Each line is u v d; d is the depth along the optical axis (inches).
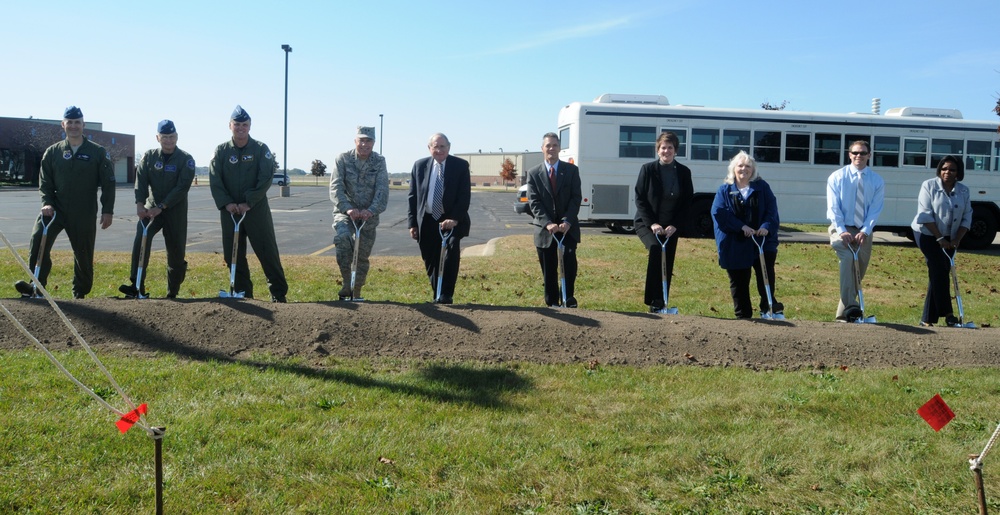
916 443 188.1
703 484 164.4
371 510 148.1
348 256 312.8
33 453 166.6
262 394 209.5
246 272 323.3
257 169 310.5
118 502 148.0
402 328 265.3
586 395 219.1
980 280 531.5
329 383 219.9
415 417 195.9
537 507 152.3
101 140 2449.6
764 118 772.0
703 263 535.8
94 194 313.4
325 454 170.7
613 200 767.7
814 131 776.3
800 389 229.5
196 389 211.8
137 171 315.0
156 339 254.2
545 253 319.0
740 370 250.5
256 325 262.7
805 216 782.5
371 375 230.8
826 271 531.8
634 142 767.7
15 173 2172.7
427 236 315.6
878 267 564.7
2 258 473.1
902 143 781.3
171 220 317.4
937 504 157.8
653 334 271.6
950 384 238.8
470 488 159.0
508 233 854.5
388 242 707.4
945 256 319.3
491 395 215.6
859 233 312.7
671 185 316.5
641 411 207.2
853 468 174.6
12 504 145.0
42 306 265.1
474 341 261.4
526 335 265.7
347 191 318.7
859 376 245.6
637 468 169.9
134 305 269.9
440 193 311.1
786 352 267.0
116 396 203.3
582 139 765.3
